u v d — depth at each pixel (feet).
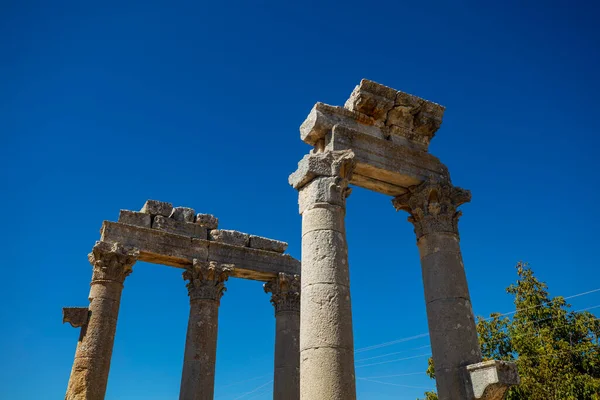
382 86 50.72
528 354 98.78
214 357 74.69
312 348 37.86
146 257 78.23
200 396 70.49
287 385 76.02
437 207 50.06
